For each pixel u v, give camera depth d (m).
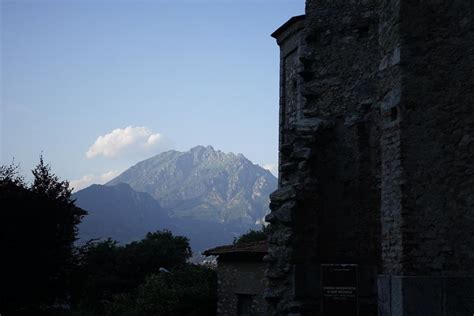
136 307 29.02
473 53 9.50
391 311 9.23
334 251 12.02
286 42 24.03
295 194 11.91
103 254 49.34
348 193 12.22
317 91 12.99
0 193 26.91
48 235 27.11
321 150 12.41
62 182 29.31
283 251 11.83
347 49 12.77
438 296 8.98
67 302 30.77
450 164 9.36
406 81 9.66
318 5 13.25
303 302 11.55
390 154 9.83
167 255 50.84
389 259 9.68
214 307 29.20
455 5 9.68
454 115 9.45
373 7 12.55
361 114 12.38
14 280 25.66
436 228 9.24
